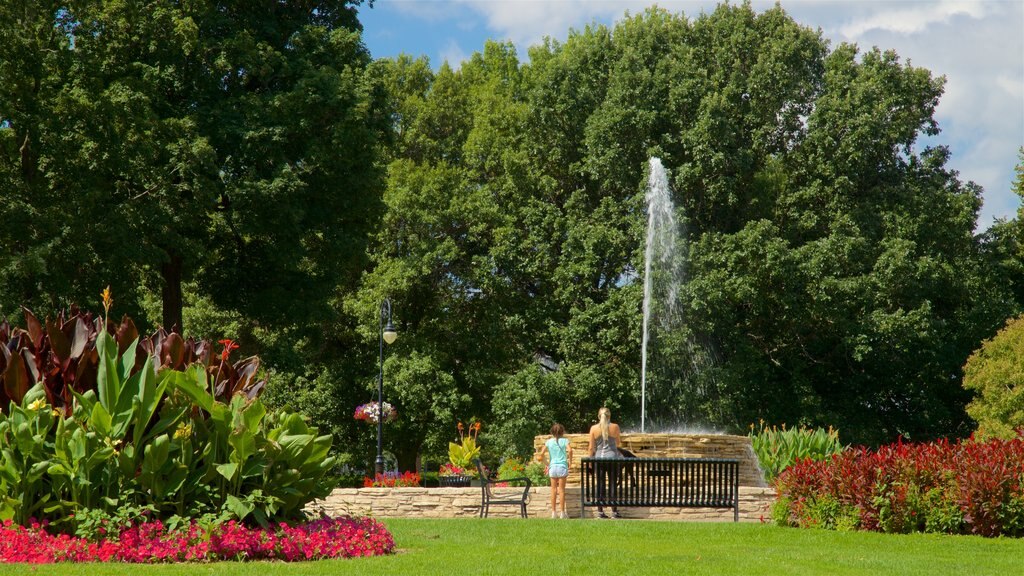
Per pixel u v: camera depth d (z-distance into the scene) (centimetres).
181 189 2103
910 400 2989
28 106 1930
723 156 2639
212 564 679
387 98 2473
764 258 2616
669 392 2692
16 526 727
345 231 2512
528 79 3434
